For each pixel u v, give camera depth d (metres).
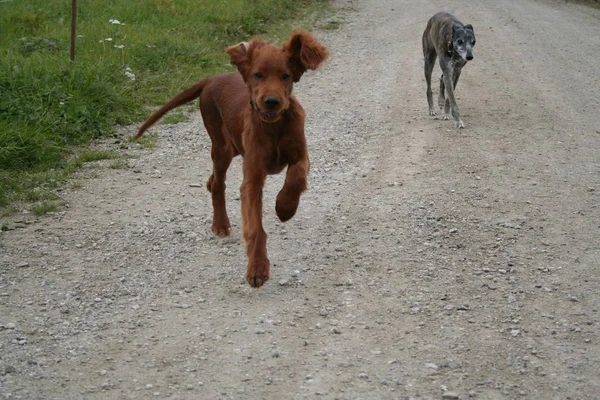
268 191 7.16
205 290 5.14
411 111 10.32
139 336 4.54
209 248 5.84
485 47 14.95
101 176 7.64
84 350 4.38
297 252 5.75
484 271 5.39
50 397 3.90
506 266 5.48
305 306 4.90
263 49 4.78
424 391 3.95
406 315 4.77
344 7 19.67
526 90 11.45
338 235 6.07
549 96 11.09
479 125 9.48
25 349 4.38
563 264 5.52
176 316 4.78
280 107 4.59
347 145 8.76
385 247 5.81
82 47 11.91
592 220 6.36
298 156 5.01
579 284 5.20
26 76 9.58
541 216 6.44
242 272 5.41
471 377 4.07
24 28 12.85
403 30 16.86
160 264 5.56
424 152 8.31
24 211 6.64
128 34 12.96
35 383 4.03
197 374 4.13
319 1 20.06
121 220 6.43
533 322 4.68
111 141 8.88
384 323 4.68
